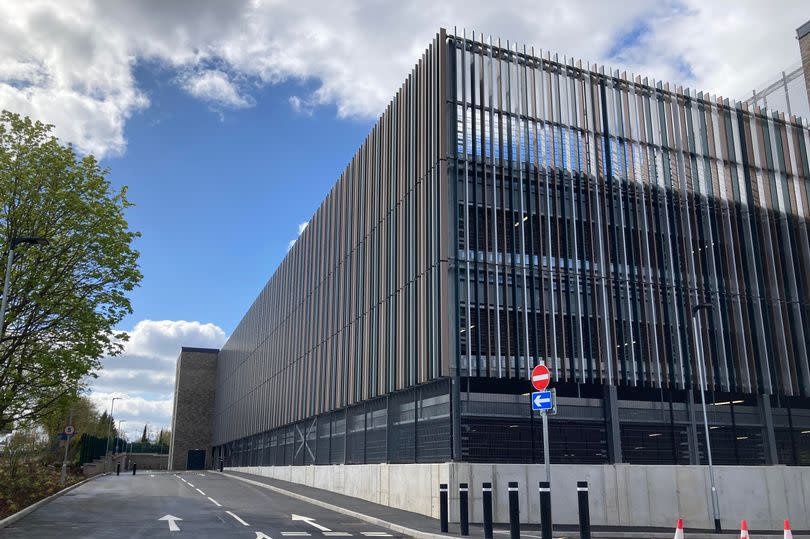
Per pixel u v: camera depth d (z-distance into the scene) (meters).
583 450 27.02
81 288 26.64
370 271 34.84
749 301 31.98
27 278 25.81
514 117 29.56
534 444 26.31
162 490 34.69
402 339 29.38
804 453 30.92
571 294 28.59
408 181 30.69
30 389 26.05
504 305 27.08
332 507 26.66
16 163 25.81
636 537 20.20
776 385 31.02
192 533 16.98
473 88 28.97
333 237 42.69
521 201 28.72
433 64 29.16
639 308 29.64
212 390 97.19
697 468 24.97
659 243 30.97
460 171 27.73
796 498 25.80
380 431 32.12
